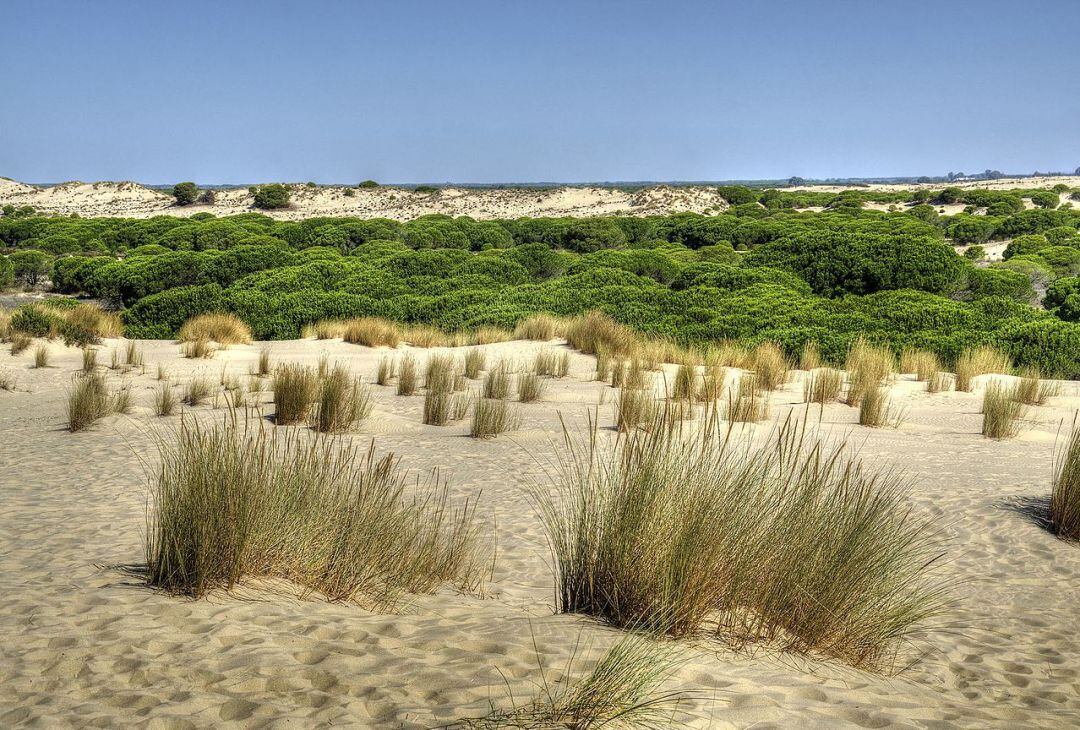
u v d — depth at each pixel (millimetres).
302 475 4320
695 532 3434
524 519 6062
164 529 3820
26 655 2826
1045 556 5438
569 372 15367
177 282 33500
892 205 83250
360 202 99062
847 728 2629
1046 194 81688
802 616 3541
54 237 49594
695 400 11508
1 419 11125
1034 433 10008
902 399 12930
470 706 2500
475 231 53312
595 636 3240
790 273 27703
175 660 2805
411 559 4277
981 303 22172
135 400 11953
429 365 14266
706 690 2787
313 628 3209
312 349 18688
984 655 3863
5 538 5105
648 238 55719
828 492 4039
